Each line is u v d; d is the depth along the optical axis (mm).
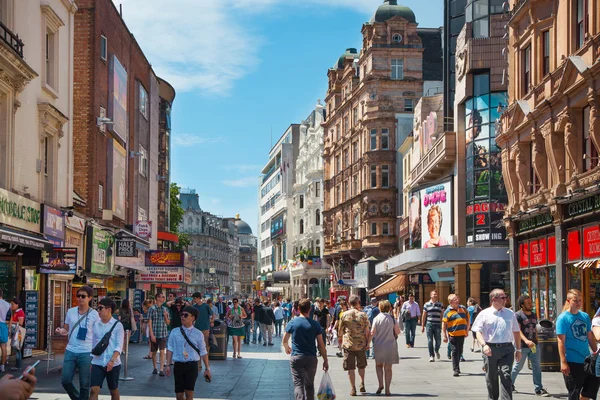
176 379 11422
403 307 30906
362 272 71500
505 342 12055
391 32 71438
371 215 70562
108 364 10680
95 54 32531
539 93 28656
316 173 99000
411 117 70812
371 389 16688
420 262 46125
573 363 10906
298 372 11883
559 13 26812
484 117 44812
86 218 31297
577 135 25328
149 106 47656
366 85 72062
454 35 56031
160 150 66562
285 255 118875
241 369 21766
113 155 35375
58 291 27562
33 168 24047
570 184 25406
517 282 32250
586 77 23234
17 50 21375
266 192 144375
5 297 22875
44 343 25391
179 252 43594
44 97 25125
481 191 44875
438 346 23781
